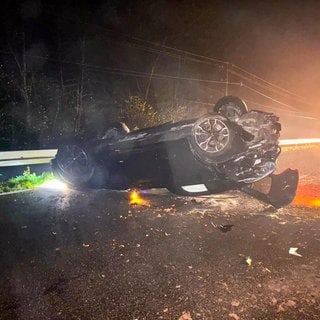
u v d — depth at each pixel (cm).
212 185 632
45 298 346
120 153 686
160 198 698
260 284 379
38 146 1262
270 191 672
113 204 652
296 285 378
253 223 569
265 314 327
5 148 1208
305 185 907
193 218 583
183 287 369
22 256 432
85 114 1590
